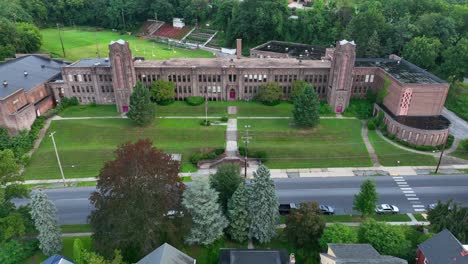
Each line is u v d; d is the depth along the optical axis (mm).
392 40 132250
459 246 49250
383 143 91125
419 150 88125
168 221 53469
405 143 89688
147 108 93625
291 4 199375
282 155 86438
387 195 73875
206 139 91750
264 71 107188
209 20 198750
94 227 52344
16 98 91125
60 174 80875
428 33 129500
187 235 56562
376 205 70188
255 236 58781
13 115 87938
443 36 129250
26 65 114188
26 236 62062
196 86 109250
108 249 51531
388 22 141750
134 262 54469
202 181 54875
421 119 93750
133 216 49906
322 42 155500
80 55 158750
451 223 56062
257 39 168000
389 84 98438
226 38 174875
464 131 97375
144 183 50719
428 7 145875
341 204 71312
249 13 163625
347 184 77562
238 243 60781
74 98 107875
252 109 105875
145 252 52750
